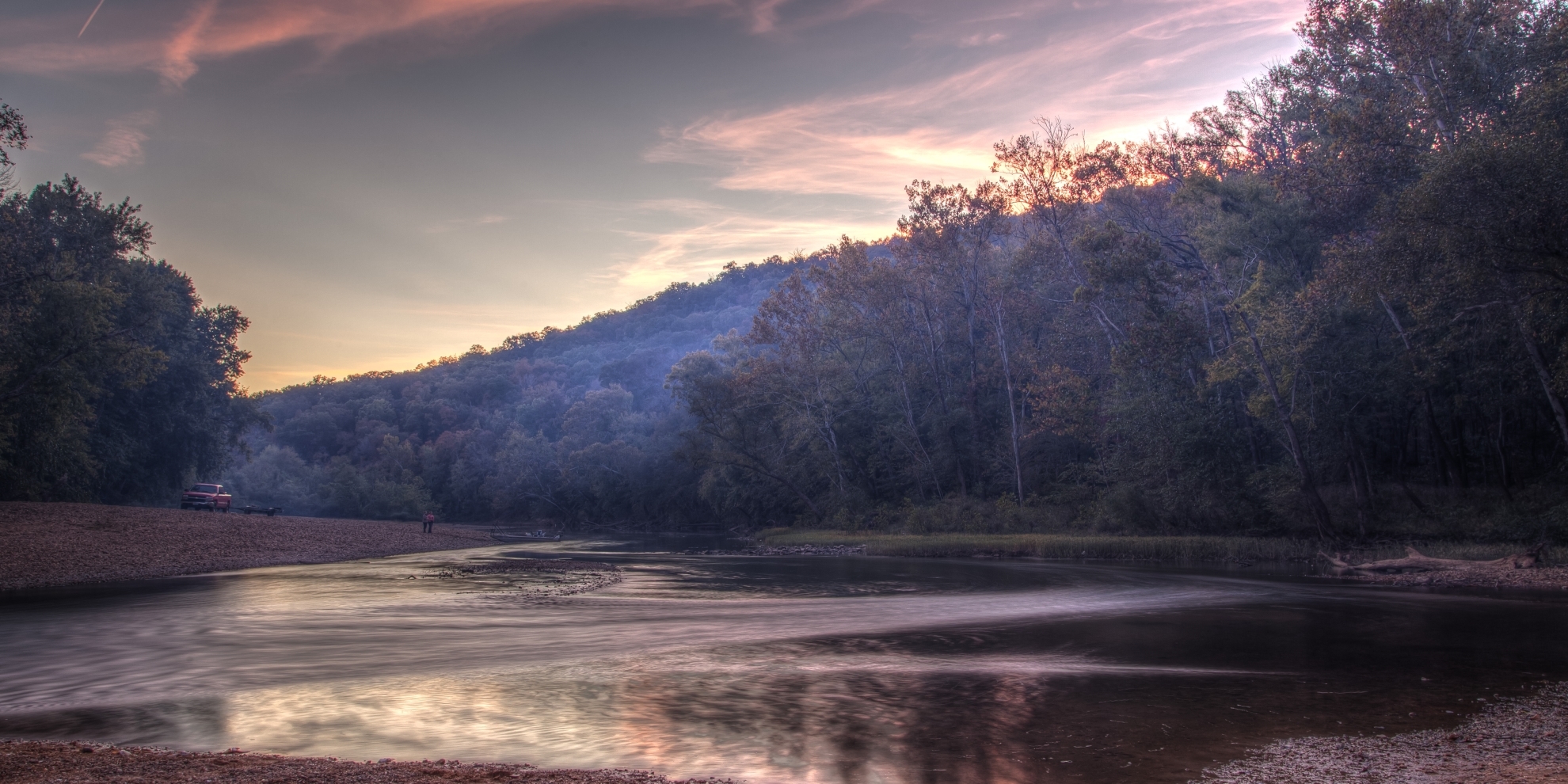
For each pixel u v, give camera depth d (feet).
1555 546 97.30
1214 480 140.36
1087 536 147.64
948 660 47.03
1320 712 34.04
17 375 144.66
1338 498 134.41
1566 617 61.31
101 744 30.22
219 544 128.98
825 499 232.73
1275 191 134.82
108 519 130.41
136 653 48.98
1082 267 171.73
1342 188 113.09
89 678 42.11
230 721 33.63
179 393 212.02
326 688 39.78
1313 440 129.80
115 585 88.94
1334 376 125.80
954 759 27.66
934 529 184.14
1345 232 121.08
